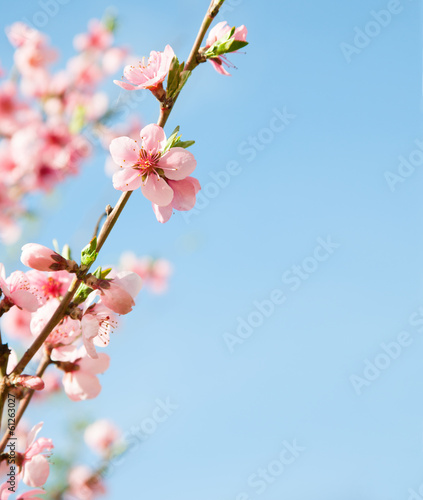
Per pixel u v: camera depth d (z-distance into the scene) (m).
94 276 0.74
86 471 1.04
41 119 1.32
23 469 0.74
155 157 0.76
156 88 0.76
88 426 1.11
